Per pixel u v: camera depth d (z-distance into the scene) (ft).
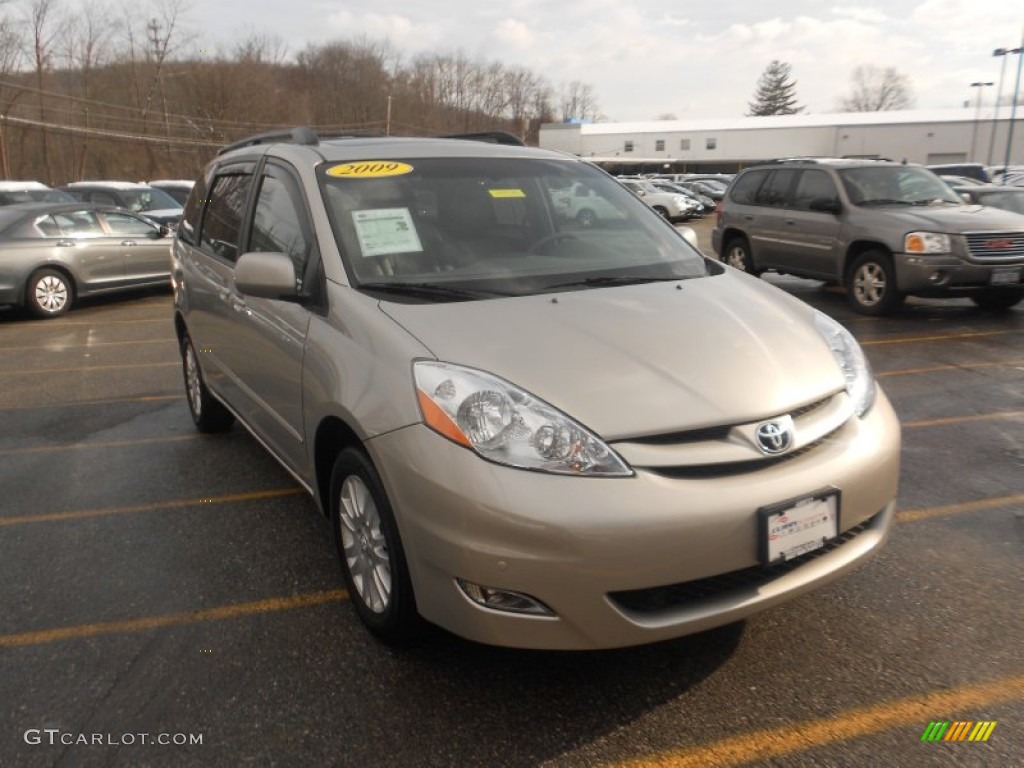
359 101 256.11
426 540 7.98
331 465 10.47
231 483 14.90
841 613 10.00
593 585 7.48
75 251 35.99
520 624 7.69
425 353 8.55
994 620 9.78
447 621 8.09
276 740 7.97
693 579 7.68
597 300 9.93
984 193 41.81
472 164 12.56
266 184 13.15
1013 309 31.83
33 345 29.01
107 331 31.65
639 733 7.97
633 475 7.64
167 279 40.98
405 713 8.32
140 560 11.89
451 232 11.21
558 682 8.77
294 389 10.80
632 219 12.94
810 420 8.67
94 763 7.72
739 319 9.77
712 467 7.91
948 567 11.10
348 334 9.53
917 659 9.04
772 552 7.86
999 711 8.16
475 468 7.69
